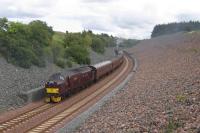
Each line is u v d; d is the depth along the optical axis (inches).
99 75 1996.8
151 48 4677.7
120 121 812.6
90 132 802.2
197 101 753.0
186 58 2162.9
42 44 2118.6
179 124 611.5
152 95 1076.5
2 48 1628.9
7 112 1112.2
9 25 1918.1
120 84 1760.6
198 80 1058.1
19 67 1609.3
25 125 958.4
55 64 2054.6
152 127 652.7
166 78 1448.1
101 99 1318.9
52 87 1327.5
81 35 3772.1
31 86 1433.3
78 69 1654.8
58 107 1235.2
